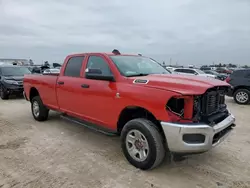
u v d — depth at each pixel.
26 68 12.88
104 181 3.12
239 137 5.08
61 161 3.75
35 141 4.70
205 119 3.19
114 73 3.92
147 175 3.29
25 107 8.68
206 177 3.27
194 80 3.43
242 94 9.98
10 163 3.66
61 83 5.06
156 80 3.42
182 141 2.97
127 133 3.56
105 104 3.94
